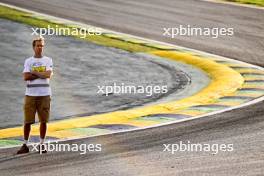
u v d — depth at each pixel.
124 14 75.06
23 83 46.12
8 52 55.84
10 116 37.62
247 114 35.28
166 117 35.72
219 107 37.75
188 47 59.72
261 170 24.55
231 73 49.06
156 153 27.77
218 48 59.50
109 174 24.78
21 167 26.50
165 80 47.34
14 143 31.34
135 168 25.52
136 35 64.62
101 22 70.25
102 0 83.81
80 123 35.19
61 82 46.22
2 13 72.69
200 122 33.84
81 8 78.06
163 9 78.06
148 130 32.59
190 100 40.28
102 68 50.88
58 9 76.94
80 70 50.00
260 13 76.44
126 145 29.55
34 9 76.31
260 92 42.25
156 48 58.91
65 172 25.31
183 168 25.23
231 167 25.12
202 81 47.09
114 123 34.91
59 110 38.75
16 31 64.31
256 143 28.78
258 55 56.84
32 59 29.36
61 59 53.62
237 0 84.81
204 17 73.56
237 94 41.78
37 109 29.36
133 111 37.81
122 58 54.69
